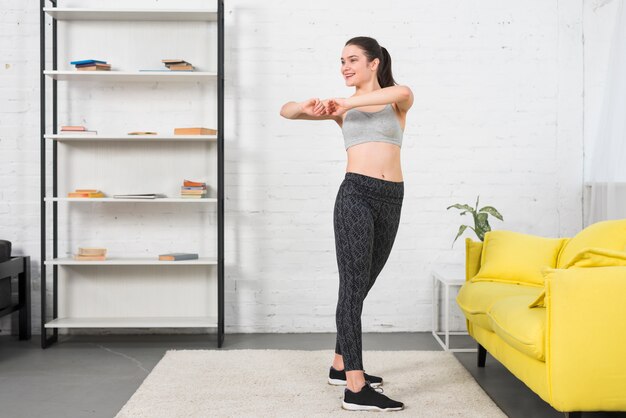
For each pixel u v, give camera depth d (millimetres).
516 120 4660
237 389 3170
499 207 4660
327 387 3215
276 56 4613
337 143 4625
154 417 2744
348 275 2920
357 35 4613
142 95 4582
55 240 4480
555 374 2352
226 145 4613
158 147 4508
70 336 4539
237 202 4621
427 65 4633
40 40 4137
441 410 2840
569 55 4645
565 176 4664
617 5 4133
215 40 4500
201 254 4613
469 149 4656
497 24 4641
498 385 3301
